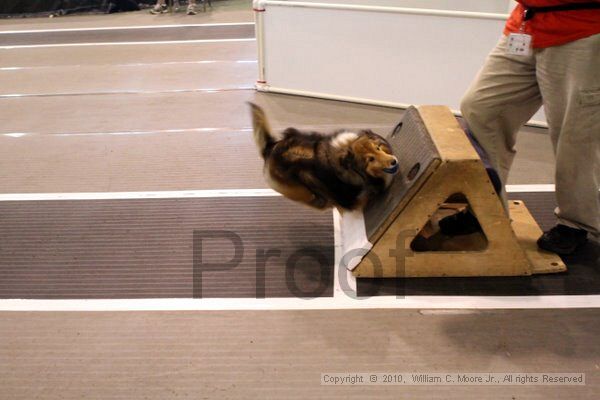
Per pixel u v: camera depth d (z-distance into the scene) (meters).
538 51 2.07
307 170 2.35
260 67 4.40
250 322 2.20
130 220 2.86
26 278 2.49
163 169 3.36
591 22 1.90
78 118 4.11
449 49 3.82
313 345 2.08
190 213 2.90
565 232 2.38
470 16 3.64
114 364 2.03
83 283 2.45
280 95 4.43
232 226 2.78
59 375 1.99
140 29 6.44
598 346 2.04
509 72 2.23
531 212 2.86
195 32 6.23
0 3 7.27
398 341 2.09
